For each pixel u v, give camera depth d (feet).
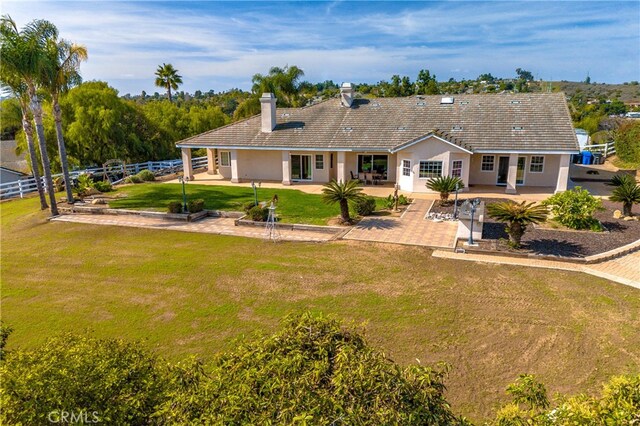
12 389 14.70
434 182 78.23
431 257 50.96
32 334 35.68
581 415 14.17
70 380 15.35
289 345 15.07
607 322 34.88
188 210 74.02
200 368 16.12
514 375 28.40
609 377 27.86
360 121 103.35
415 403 13.47
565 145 83.66
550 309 37.40
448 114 99.14
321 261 50.60
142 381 16.71
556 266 47.03
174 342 33.65
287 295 41.50
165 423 13.93
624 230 59.16
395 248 54.44
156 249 56.85
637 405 14.64
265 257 52.54
